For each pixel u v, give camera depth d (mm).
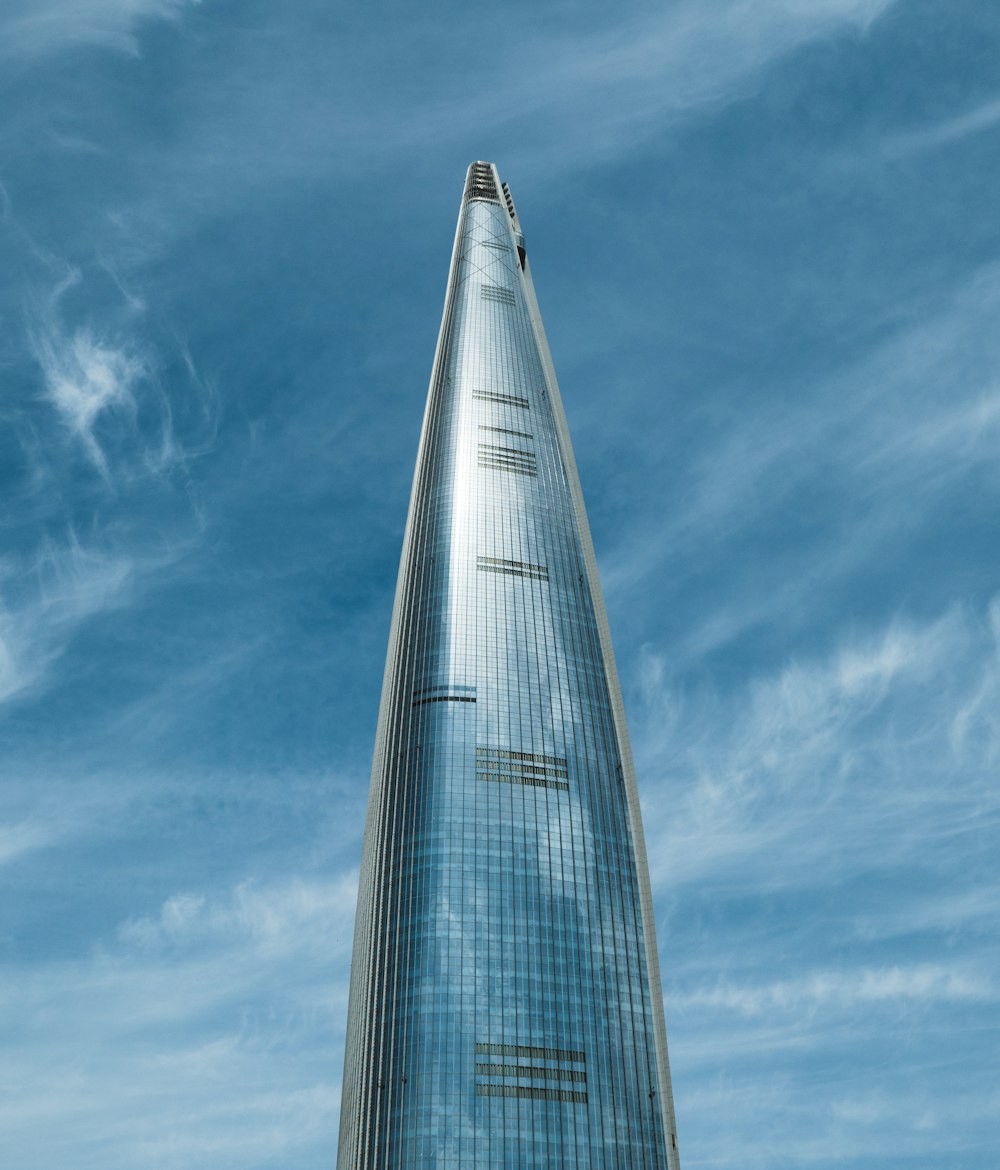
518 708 186875
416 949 161125
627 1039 158625
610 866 174625
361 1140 149500
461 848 169875
